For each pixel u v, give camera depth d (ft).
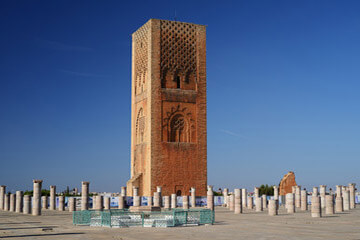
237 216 134.21
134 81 229.04
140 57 223.10
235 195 153.48
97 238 75.05
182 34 216.74
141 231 86.58
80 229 91.61
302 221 110.93
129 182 213.66
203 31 221.05
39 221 118.21
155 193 187.01
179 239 73.10
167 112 210.38
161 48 212.43
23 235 79.97
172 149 209.05
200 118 215.72
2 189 212.84
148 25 213.87
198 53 219.00
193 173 210.79
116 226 96.07
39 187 152.15
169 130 209.97
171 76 212.84
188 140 212.84
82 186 168.45
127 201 193.57
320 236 75.97
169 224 96.27
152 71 209.87
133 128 227.20
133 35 232.73
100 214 105.91
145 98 214.48
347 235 77.36
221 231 85.81
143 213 98.17
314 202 126.72
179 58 214.90
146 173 208.74
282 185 241.35
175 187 207.21
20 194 177.47
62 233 83.41
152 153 205.87
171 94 211.82
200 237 75.77
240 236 76.95
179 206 200.54
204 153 214.07
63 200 187.93
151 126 207.21
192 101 215.31
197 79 217.36
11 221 118.62
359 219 117.19
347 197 171.94
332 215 135.44
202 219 101.91
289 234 79.56
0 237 77.05
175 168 208.33
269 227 93.97
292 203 153.38
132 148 226.38
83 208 167.63
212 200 166.20
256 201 167.12
